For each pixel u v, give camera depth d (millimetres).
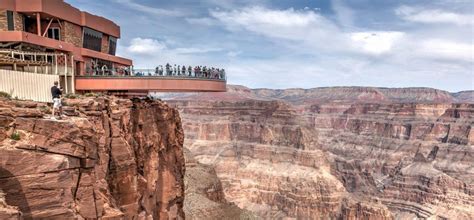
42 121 19375
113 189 26844
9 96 23594
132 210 28172
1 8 34688
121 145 27828
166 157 42031
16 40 33438
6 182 17938
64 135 19891
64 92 35281
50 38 37562
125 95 39000
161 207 39781
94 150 21812
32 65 32531
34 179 18531
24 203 18234
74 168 20359
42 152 19109
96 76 36781
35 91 25953
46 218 18672
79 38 42125
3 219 15305
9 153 18125
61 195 19172
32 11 35875
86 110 25906
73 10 40594
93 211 20953
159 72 40719
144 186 32094
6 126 18875
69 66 38812
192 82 40594
